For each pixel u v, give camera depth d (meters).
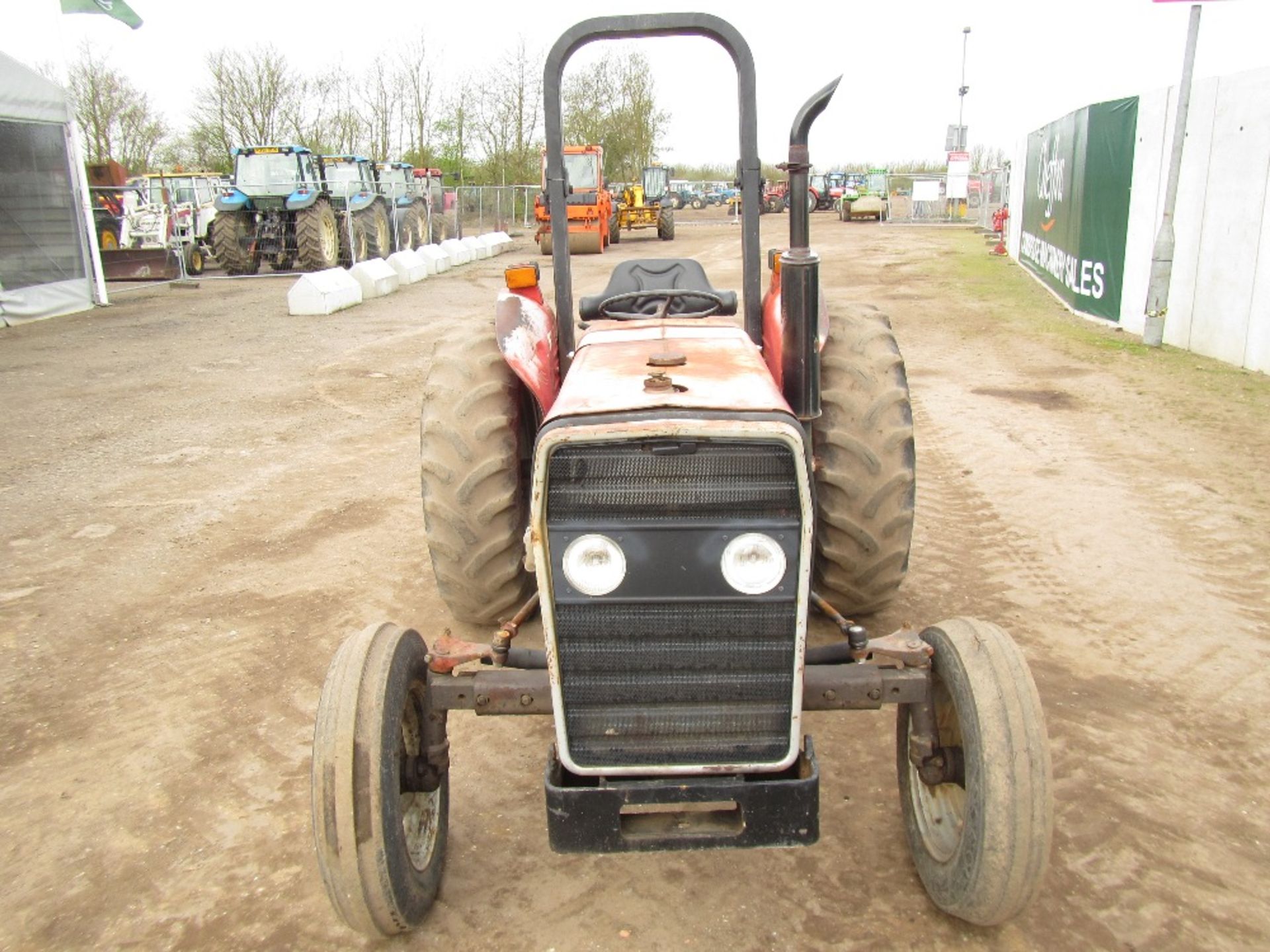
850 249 23.45
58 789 3.32
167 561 5.12
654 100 44.50
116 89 36.94
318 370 9.89
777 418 2.27
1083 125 12.63
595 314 3.78
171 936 2.69
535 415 3.92
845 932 2.60
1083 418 7.30
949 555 4.89
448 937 2.64
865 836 2.96
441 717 2.71
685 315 3.69
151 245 19.62
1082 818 3.00
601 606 2.35
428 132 39.69
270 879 2.89
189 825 3.13
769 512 2.30
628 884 2.82
